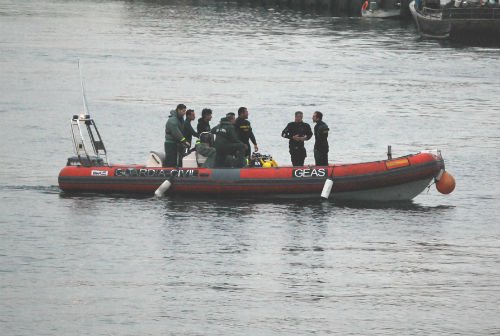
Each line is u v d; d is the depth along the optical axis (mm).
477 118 112625
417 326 43281
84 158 70500
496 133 102188
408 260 53125
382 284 48969
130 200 66812
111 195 68438
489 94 134000
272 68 165000
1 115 109125
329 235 58062
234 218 61844
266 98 127875
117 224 60188
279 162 84812
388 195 66562
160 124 106000
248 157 69375
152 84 141500
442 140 97250
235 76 152750
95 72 155500
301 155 70438
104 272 50562
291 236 57656
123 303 45938
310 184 65438
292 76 153500
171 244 55750
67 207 64812
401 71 161625
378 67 167375
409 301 46469
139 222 60688
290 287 48406
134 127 103562
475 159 86312
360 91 135500
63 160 83938
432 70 163500
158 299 46500
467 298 47000
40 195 68688
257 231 58719
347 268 51562
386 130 103438
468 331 42719
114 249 54750
